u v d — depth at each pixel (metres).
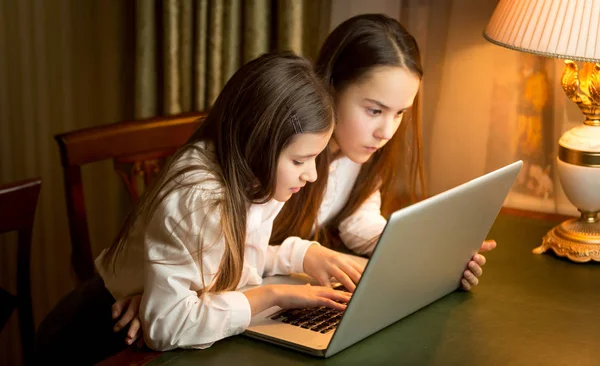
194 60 1.88
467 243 1.26
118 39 2.01
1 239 2.31
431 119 1.84
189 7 1.84
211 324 1.12
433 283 1.25
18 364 2.38
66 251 2.34
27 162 2.29
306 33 1.82
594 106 1.45
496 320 1.24
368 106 1.36
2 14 2.18
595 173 1.44
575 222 1.52
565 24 1.33
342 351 1.12
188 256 1.14
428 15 1.78
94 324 1.42
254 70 1.18
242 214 1.19
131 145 1.75
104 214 2.27
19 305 1.58
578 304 1.31
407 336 1.18
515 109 1.76
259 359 1.10
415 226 1.06
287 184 1.18
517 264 1.47
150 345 1.13
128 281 1.32
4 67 2.22
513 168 1.26
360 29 1.37
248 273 1.33
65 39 2.17
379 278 1.07
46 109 2.24
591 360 1.12
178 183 1.15
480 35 1.75
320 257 1.36
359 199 1.59
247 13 1.80
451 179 1.86
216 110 1.22
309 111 1.15
